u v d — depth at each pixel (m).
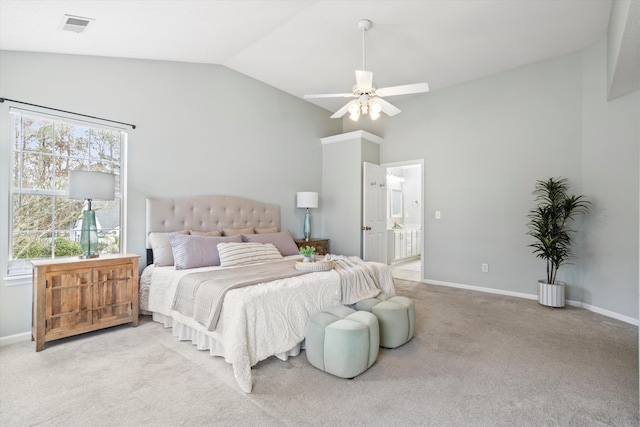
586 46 3.67
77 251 3.11
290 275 2.71
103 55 3.19
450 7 2.91
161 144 3.64
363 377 2.07
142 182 3.49
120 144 3.39
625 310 3.22
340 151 5.46
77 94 3.04
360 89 2.81
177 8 2.55
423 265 5.10
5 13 2.18
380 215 5.60
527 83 4.14
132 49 3.18
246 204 4.40
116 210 3.37
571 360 2.32
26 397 1.82
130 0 2.29
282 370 2.17
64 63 2.96
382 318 2.49
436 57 3.92
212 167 4.11
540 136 4.05
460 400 1.82
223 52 3.73
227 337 2.11
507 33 3.37
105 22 2.53
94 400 1.80
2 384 1.96
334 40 3.51
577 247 3.76
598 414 1.69
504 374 2.12
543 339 2.72
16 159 2.75
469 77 4.51
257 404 1.77
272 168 4.85
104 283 2.79
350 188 5.31
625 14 2.10
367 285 3.06
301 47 3.66
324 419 1.65
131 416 1.66
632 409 1.74
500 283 4.36
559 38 3.49
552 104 3.96
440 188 4.93
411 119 5.27
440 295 4.24
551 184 3.69
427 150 5.09
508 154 4.30
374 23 3.17
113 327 2.96
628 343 2.63
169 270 3.06
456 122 4.77
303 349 2.51
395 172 8.16
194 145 3.93
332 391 1.91
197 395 1.86
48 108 2.85
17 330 2.66
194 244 3.29
